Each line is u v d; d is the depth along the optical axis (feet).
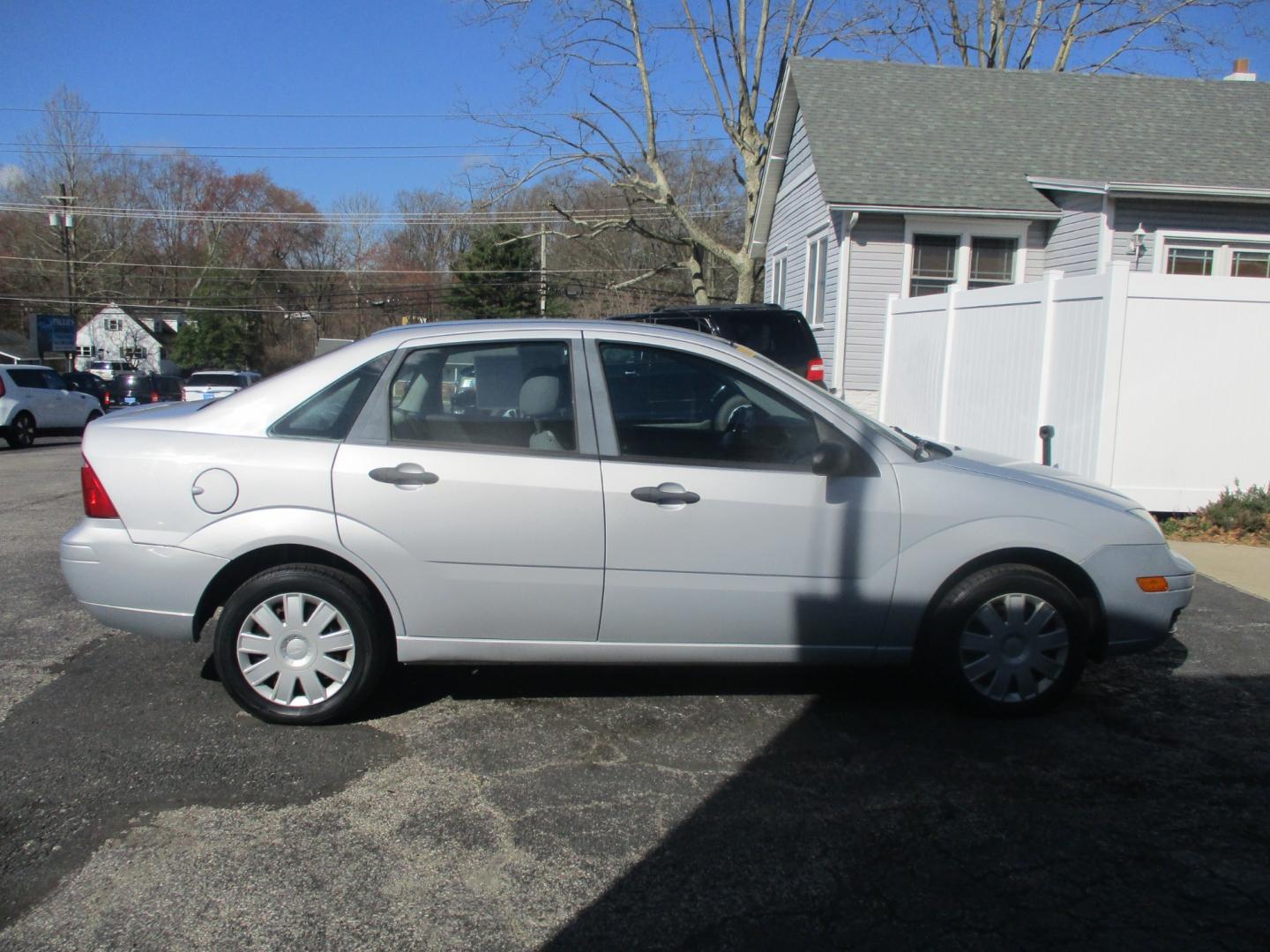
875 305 50.80
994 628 14.70
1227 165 51.24
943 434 36.52
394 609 14.10
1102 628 15.12
